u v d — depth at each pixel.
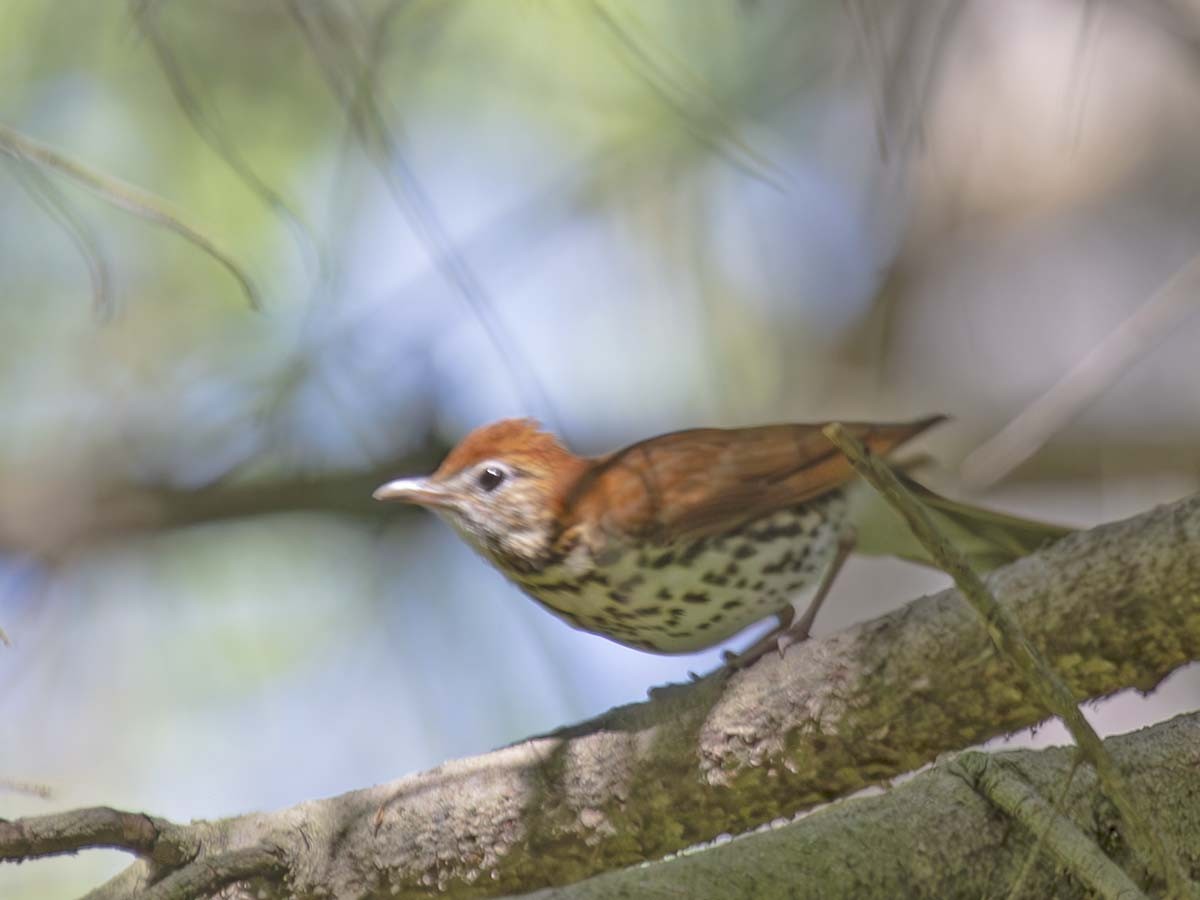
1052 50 12.53
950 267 13.49
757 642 9.40
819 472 9.64
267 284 11.81
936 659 6.93
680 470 9.66
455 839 7.54
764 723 7.27
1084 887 6.57
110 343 12.36
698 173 12.34
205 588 12.71
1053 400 9.09
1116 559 6.62
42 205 9.41
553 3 11.41
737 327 13.10
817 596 9.71
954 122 12.70
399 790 7.68
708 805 7.45
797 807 7.46
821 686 7.17
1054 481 13.52
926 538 5.76
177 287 12.18
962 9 9.69
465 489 10.09
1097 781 6.79
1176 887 5.87
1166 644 6.63
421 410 12.65
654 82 9.92
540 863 7.59
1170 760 6.91
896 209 12.59
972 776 6.86
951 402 13.67
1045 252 13.66
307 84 11.25
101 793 11.68
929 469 11.94
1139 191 13.40
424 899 7.62
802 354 13.47
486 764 7.67
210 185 11.39
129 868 7.58
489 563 10.34
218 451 12.83
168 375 12.47
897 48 8.64
